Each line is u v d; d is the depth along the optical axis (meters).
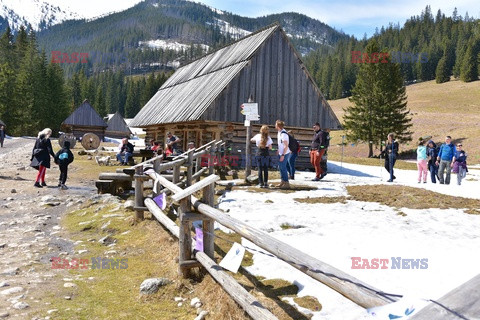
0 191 11.52
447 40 156.62
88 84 129.12
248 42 21.77
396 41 187.75
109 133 66.19
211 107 18.55
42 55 75.62
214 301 4.05
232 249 4.16
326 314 3.60
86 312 3.93
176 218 7.54
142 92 146.25
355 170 22.86
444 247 5.64
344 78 149.12
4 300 4.14
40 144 12.41
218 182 12.05
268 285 4.40
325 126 21.58
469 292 1.15
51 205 9.49
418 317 1.12
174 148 18.45
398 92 46.03
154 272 5.05
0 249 6.16
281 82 20.42
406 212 8.08
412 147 50.94
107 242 6.50
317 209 8.34
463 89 104.94
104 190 10.29
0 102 65.19
